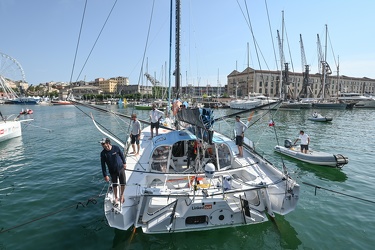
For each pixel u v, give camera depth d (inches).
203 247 178.9
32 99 2888.8
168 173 214.1
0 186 311.3
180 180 220.8
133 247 178.5
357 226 215.9
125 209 174.6
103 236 196.2
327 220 226.1
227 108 1940.2
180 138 231.9
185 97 548.7
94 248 181.0
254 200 203.5
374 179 359.6
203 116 216.1
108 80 5152.6
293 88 2406.5
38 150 526.3
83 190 296.7
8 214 234.7
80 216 230.4
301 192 301.9
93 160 442.3
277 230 199.6
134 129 308.8
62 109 2155.5
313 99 2138.3
